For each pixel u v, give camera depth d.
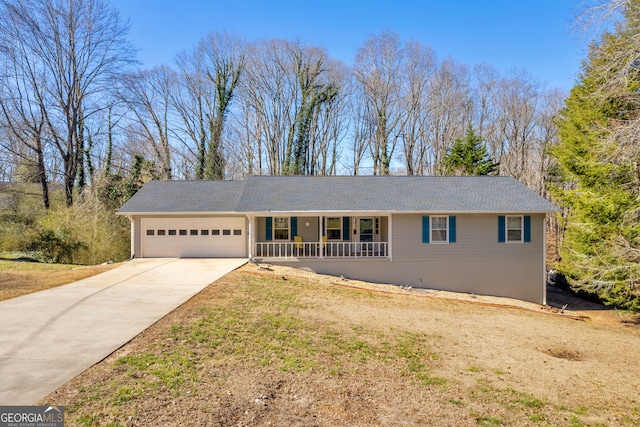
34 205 24.00
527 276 16.36
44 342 6.26
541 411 5.52
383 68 35.41
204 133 34.94
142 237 17.77
